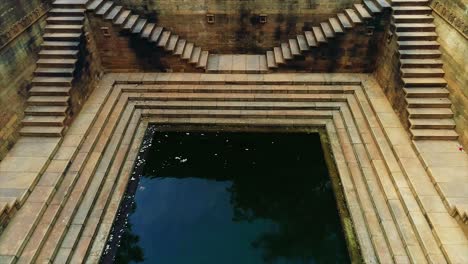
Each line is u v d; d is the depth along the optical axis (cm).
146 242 1106
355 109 1502
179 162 1384
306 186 1293
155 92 1609
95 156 1288
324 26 1612
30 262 940
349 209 1160
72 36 1462
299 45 1611
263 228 1163
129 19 1612
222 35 1694
